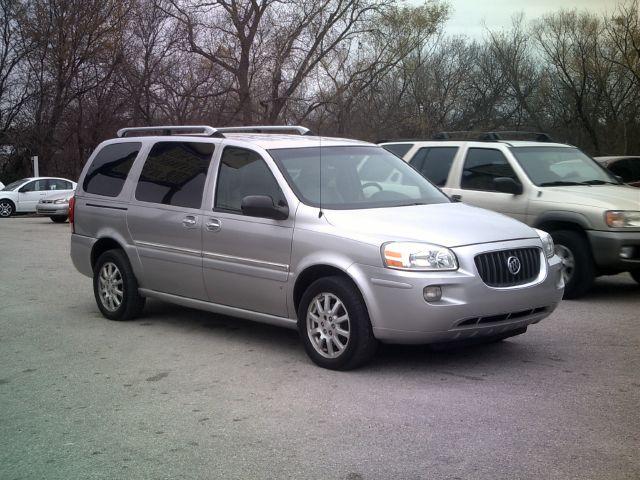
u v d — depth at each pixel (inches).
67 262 523.5
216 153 280.5
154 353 264.7
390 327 219.0
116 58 1392.7
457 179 392.5
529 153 380.8
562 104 1667.1
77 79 1448.1
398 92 1608.0
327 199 250.5
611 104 1520.7
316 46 1366.9
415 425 185.3
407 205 256.4
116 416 199.5
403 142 430.3
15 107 1470.2
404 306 215.0
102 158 335.3
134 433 186.4
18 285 422.0
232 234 260.8
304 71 1368.1
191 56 1395.2
